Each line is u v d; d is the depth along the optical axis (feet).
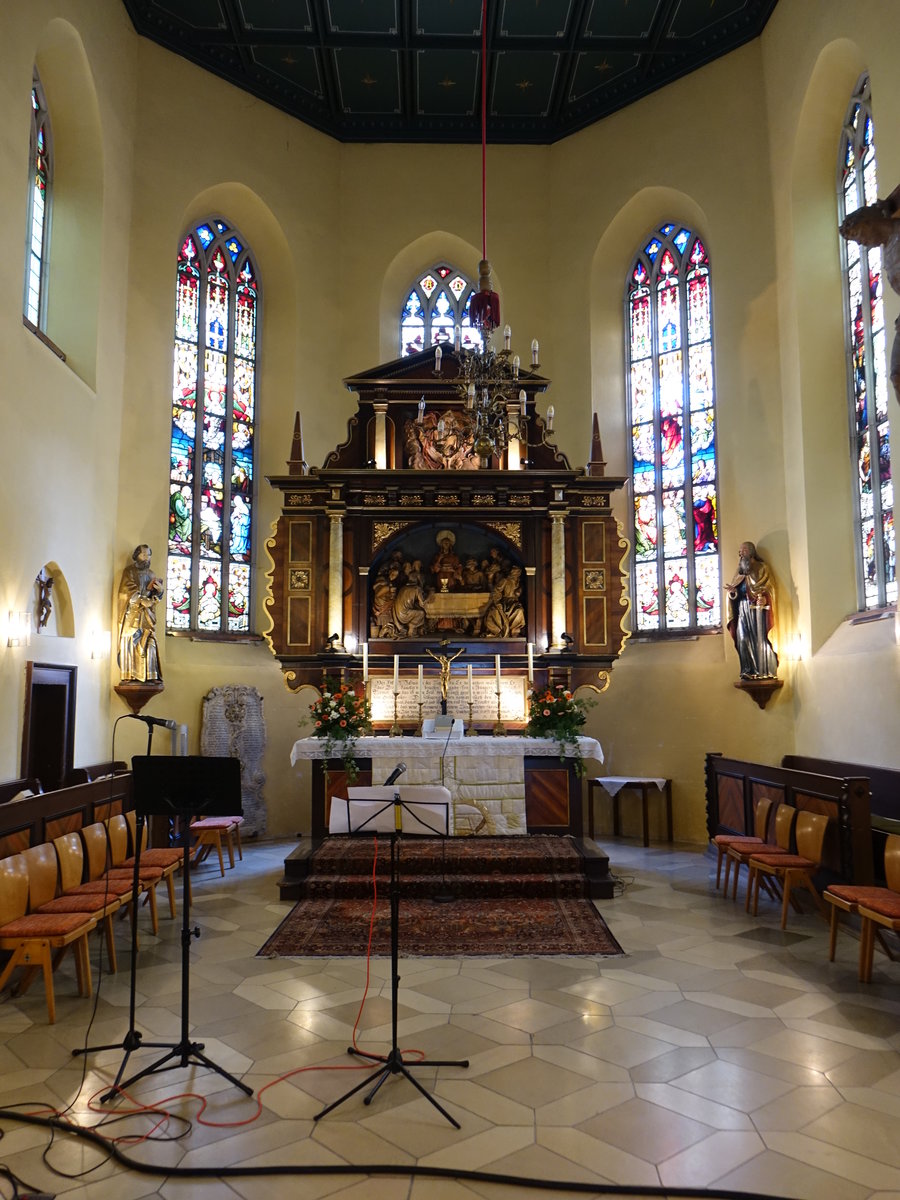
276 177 49.11
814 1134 14.47
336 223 51.60
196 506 46.68
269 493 49.21
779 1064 17.21
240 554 48.60
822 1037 18.53
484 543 43.09
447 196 51.83
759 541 42.47
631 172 48.62
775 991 21.44
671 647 46.26
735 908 29.71
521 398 42.37
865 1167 13.46
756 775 33.91
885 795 30.78
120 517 41.52
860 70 36.68
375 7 43.06
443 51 45.91
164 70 44.68
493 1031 18.99
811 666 38.24
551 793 35.68
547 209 51.72
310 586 40.93
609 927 27.30
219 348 48.60
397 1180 13.25
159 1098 15.85
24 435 30.45
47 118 37.88
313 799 35.22
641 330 50.19
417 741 34.99
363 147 52.11
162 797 17.76
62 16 34.37
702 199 45.83
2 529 28.60
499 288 51.31
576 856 31.55
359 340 51.13
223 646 46.26
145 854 28.32
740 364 43.93
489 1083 16.42
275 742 46.70
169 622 44.83
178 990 21.80
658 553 48.29
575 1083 16.40
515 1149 14.05
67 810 26.30
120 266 41.52
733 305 44.42
